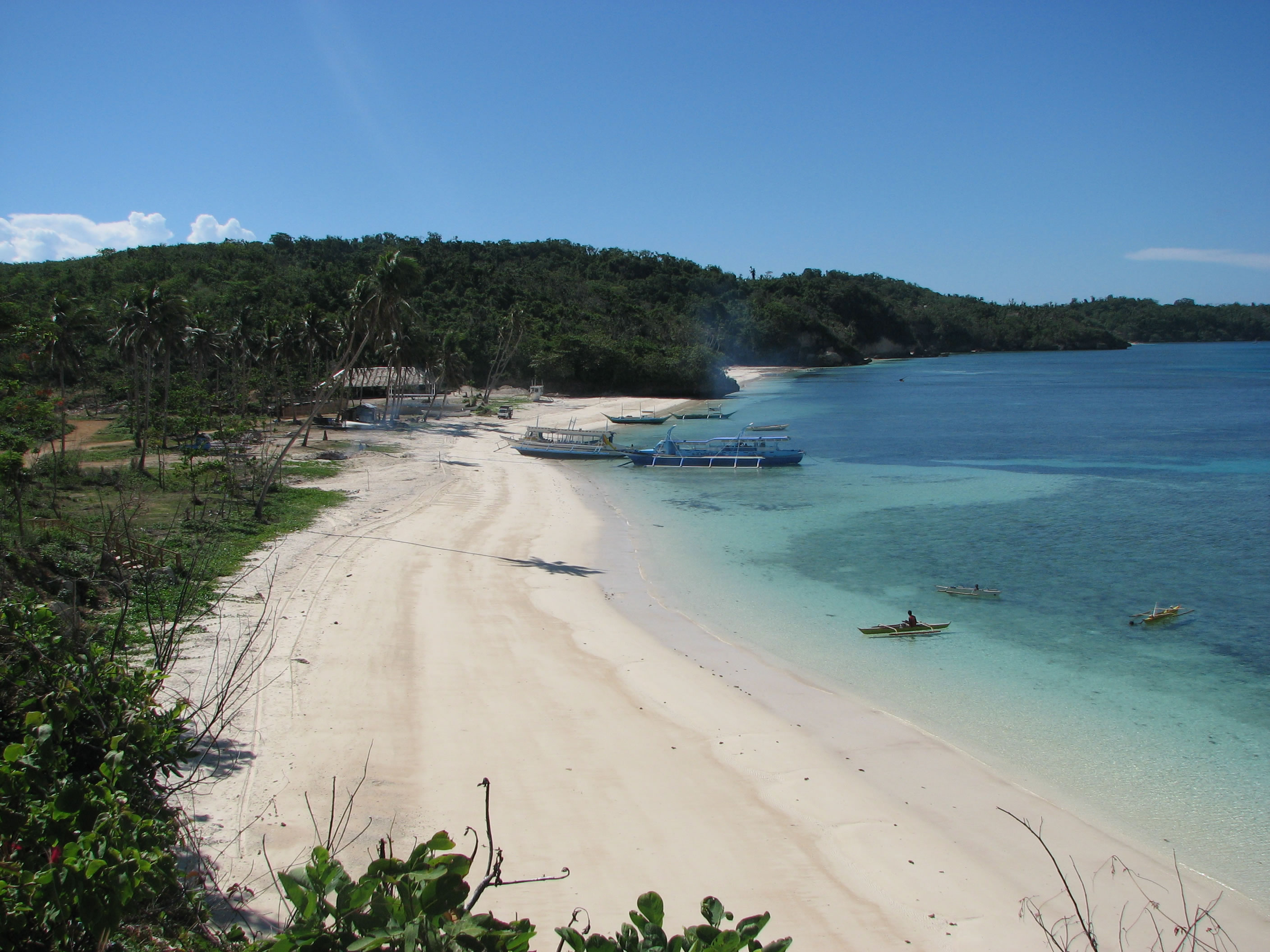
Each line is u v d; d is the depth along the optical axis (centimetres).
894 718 1881
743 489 4950
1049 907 1248
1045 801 1547
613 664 2127
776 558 3303
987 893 1274
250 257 13788
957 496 4669
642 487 5025
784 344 19038
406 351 7356
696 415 9406
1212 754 1727
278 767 1459
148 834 764
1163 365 18738
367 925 550
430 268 14525
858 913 1212
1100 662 2225
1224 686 2069
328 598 2448
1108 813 1510
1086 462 5853
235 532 3130
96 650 978
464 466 5397
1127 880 1314
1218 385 12900
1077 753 1727
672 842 1356
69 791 712
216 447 5412
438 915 575
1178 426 7956
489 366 11625
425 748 1598
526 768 1557
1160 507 4303
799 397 12038
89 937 652
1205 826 1473
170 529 2562
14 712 920
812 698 1977
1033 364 19925
